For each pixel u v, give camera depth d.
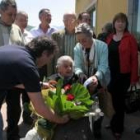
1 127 3.02
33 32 6.08
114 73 4.66
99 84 3.92
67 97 3.01
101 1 10.05
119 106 4.66
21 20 5.55
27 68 2.67
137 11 6.76
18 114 4.47
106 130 5.13
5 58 2.72
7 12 4.21
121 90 4.66
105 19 9.39
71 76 3.75
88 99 3.02
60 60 3.73
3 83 2.74
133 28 6.83
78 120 2.99
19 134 4.87
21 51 2.76
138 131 5.09
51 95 2.99
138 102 5.68
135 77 4.66
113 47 4.68
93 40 4.04
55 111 2.88
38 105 2.71
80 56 4.08
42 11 6.08
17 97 4.39
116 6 7.97
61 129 2.96
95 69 4.02
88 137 3.07
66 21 5.10
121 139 4.85
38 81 2.71
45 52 2.79
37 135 2.99
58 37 5.15
